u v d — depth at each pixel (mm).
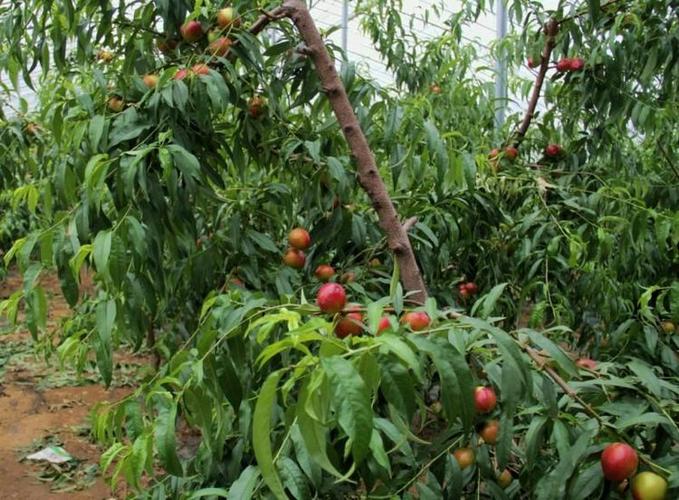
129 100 1385
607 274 1869
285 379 1206
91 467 2652
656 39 2168
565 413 898
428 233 1688
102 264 996
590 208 1926
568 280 2033
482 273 2178
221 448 1143
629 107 2258
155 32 1558
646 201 2281
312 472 900
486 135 3018
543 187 2010
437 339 692
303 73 1563
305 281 1721
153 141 1271
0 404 3234
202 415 976
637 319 1756
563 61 2281
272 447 1079
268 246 1686
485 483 1024
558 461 918
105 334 1056
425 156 1562
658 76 2617
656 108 2205
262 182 1896
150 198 1158
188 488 1337
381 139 1751
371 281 1650
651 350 1558
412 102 1888
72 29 1595
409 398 646
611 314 1824
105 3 1511
